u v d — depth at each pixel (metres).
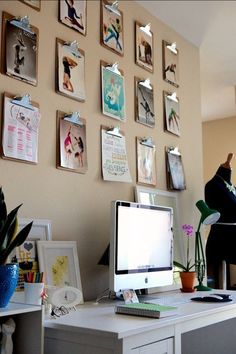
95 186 2.09
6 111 1.69
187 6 2.60
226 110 4.48
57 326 1.36
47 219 1.81
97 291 2.02
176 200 2.68
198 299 1.93
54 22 1.97
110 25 2.31
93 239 2.04
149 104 2.54
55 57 1.95
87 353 1.31
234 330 2.19
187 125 2.92
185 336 2.30
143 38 2.57
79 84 2.06
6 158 1.67
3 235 1.34
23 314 1.40
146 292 2.17
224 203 2.87
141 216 1.97
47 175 1.84
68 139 1.96
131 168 2.34
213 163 4.71
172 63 2.83
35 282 1.47
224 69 3.54
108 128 2.21
